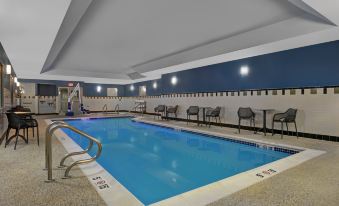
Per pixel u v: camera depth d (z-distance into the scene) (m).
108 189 2.28
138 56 8.07
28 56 6.53
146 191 2.94
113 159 4.40
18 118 4.11
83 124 9.64
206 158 4.51
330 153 3.81
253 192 2.25
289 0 3.55
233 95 7.47
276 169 2.97
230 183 2.48
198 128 7.23
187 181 3.30
